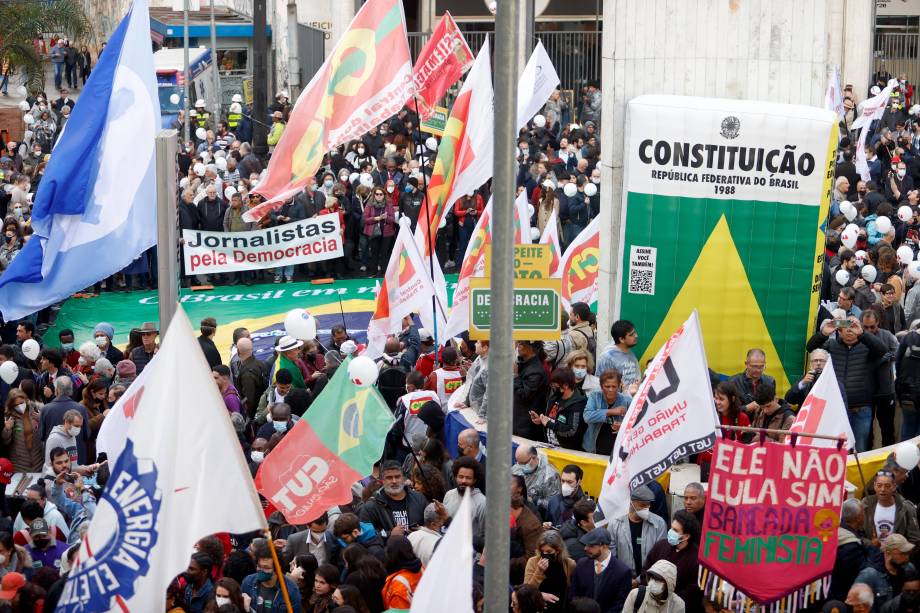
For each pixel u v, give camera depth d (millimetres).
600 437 12047
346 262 24250
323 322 21344
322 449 10367
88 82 11758
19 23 39750
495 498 7137
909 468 10523
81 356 15398
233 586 8992
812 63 14102
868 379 12797
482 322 12422
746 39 13969
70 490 11633
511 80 6965
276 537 11023
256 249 15758
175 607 9148
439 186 16109
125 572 7586
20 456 13617
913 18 41125
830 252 19094
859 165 24406
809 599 8758
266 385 15258
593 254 16062
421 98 16703
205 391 7715
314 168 15141
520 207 15414
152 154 11898
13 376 14523
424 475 11562
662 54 13992
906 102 35531
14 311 11883
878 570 9469
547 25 40844
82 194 11758
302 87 37531
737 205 13539
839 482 8516
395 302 14742
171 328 7699
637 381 12562
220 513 7738
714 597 8812
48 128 33875
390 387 14523
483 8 41594
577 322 13656
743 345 13758
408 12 42031
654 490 11211
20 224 21781
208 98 36156
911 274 15578
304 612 9836
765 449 8492
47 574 9305
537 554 9555
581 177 23703
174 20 39562
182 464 7684
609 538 9391
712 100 13578
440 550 7219
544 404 12828
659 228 13680
